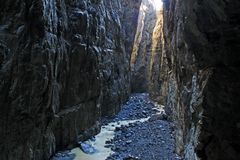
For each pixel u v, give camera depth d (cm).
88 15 1886
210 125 714
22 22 1189
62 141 1655
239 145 682
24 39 1198
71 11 1752
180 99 1392
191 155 1033
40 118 1313
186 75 1202
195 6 636
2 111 1104
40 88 1266
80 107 1825
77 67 1770
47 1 1312
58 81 1573
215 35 641
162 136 1970
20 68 1170
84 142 1811
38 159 1352
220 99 683
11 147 1150
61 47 1558
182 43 1170
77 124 1789
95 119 2047
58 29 1521
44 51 1277
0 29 1121
